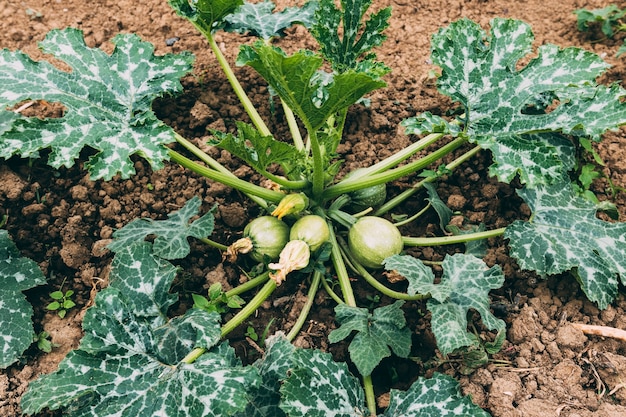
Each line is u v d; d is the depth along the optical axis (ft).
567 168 4.05
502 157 3.49
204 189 4.33
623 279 3.75
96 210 4.20
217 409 3.10
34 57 4.62
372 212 4.18
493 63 3.69
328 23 3.67
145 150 3.41
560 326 3.79
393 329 3.55
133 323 3.35
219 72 4.64
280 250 3.84
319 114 3.34
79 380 3.19
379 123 4.51
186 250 3.77
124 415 3.15
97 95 3.62
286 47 4.83
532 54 4.86
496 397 3.54
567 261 3.74
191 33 4.81
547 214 3.93
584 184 4.22
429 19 5.02
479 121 3.65
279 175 4.37
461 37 3.72
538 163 3.43
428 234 4.23
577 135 4.17
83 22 4.83
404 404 3.36
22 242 4.06
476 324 3.88
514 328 3.81
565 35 5.01
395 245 3.76
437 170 4.17
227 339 3.85
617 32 4.96
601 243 3.82
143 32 4.83
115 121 3.55
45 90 3.56
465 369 3.67
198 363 3.29
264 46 2.99
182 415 3.13
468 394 3.36
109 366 3.25
